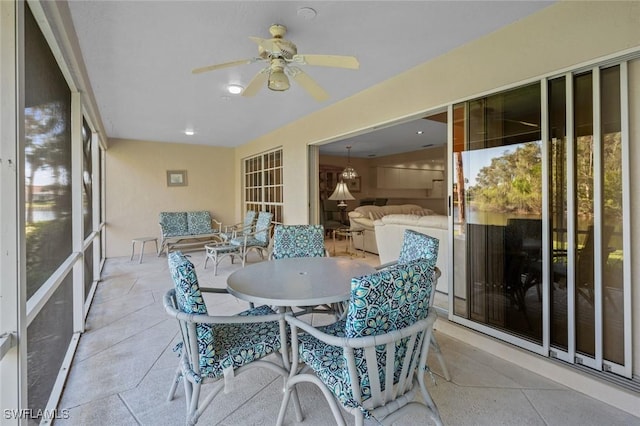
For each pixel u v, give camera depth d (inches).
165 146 247.9
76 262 95.0
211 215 268.2
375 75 118.6
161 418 62.3
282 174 202.7
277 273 77.5
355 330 42.8
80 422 61.1
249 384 73.8
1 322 45.6
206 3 73.4
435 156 310.5
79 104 101.6
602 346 71.7
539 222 81.7
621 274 69.2
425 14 79.4
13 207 46.2
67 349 88.3
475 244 97.3
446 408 65.2
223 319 52.9
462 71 96.7
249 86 89.4
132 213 236.4
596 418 62.7
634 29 65.4
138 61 102.7
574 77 74.9
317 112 164.9
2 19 46.1
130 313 117.9
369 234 234.1
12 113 46.2
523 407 65.7
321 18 80.4
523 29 82.2
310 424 60.6
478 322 96.6
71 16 76.9
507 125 87.7
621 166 68.5
